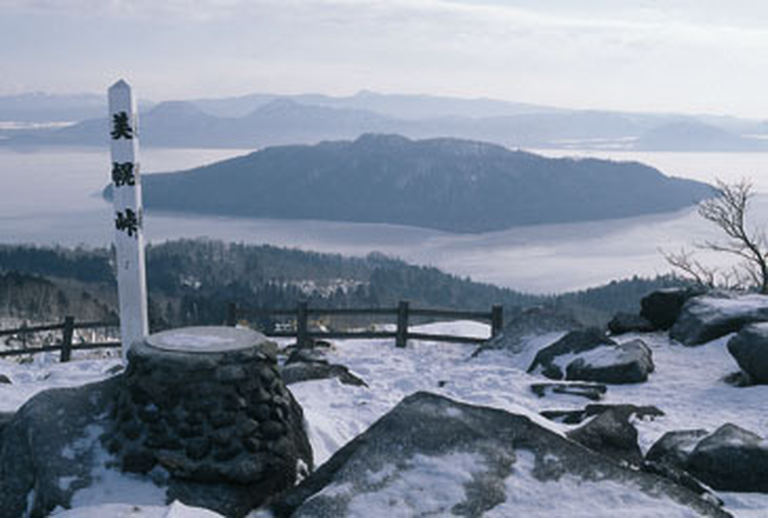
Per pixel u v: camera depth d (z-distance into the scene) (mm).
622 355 9500
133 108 9797
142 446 5016
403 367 11172
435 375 10133
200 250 173375
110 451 5102
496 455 4410
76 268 135875
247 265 162125
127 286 10133
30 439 5090
